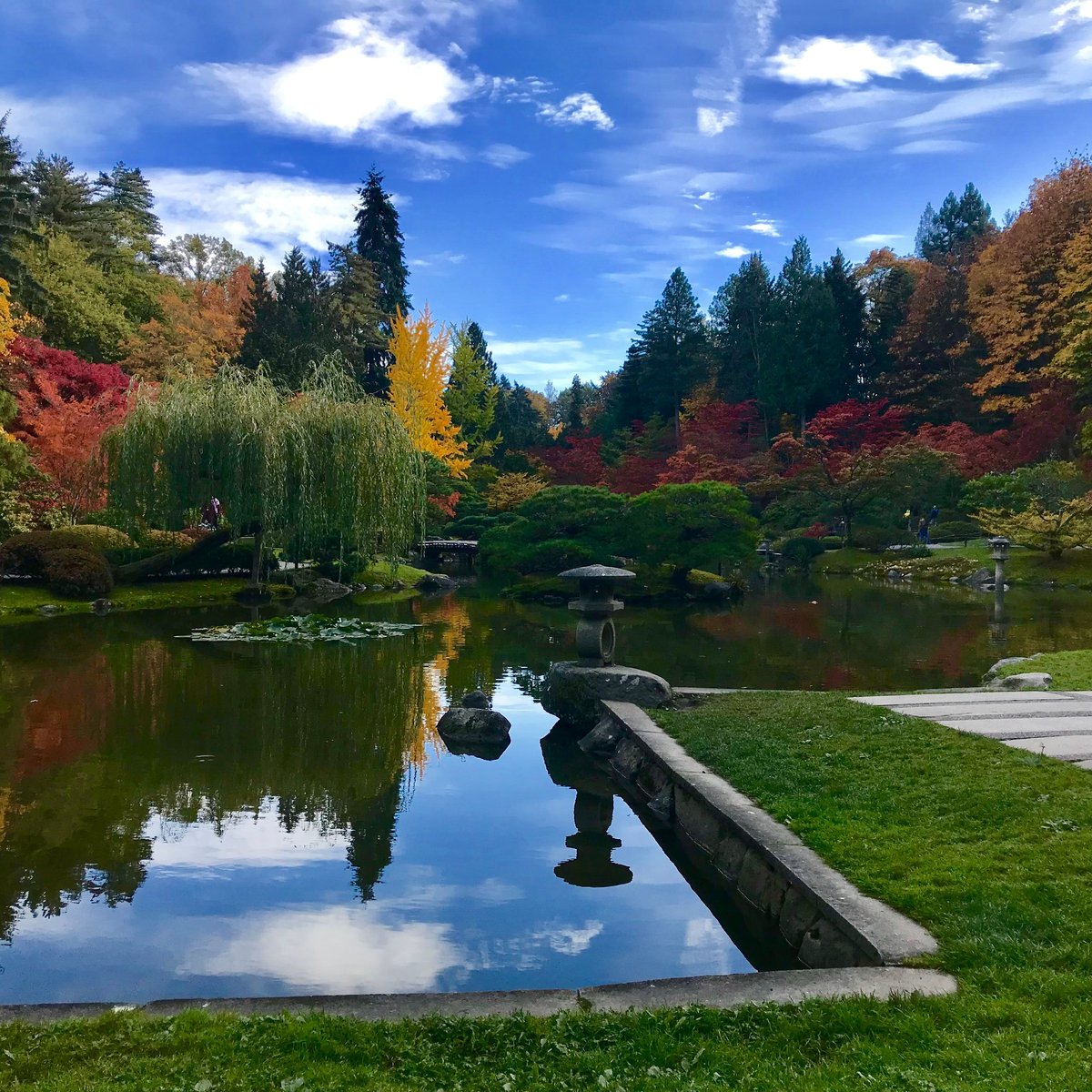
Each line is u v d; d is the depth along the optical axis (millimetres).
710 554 23422
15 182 33312
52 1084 2654
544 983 4207
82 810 6730
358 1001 3262
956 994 3117
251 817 6664
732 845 5340
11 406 22047
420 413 40094
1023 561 28172
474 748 8734
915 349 47062
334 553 24781
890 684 10773
